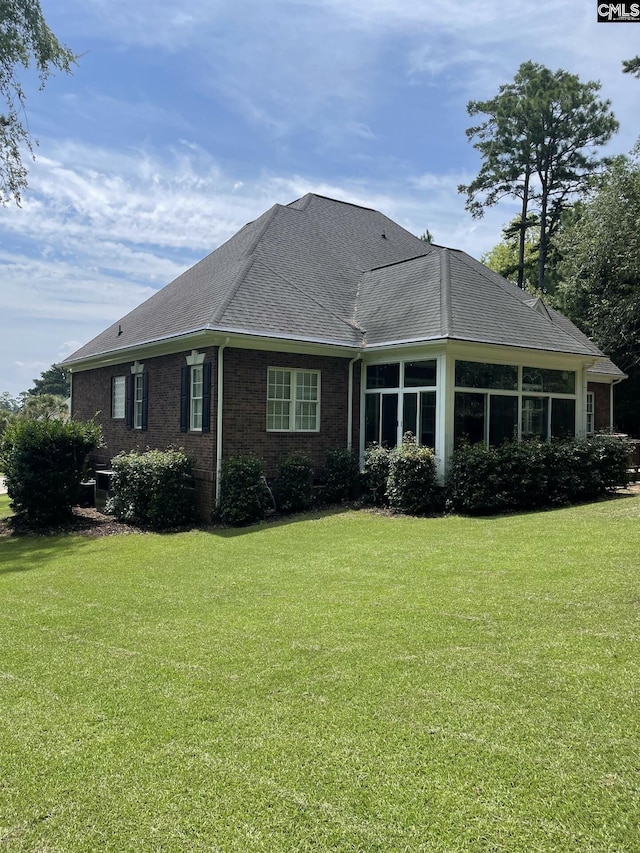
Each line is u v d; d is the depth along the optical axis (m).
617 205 24.28
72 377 21.91
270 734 3.66
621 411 26.23
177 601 6.87
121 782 3.24
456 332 12.24
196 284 16.91
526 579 6.87
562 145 33.56
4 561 9.96
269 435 13.30
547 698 3.95
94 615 6.47
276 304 13.98
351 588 6.96
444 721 3.71
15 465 13.20
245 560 8.88
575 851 2.59
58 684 4.59
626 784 3.02
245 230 18.95
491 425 13.21
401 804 2.95
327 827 2.81
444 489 12.33
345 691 4.20
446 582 6.96
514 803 2.92
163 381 14.91
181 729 3.78
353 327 14.71
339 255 17.91
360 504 13.39
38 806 3.07
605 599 5.97
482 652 4.79
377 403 14.26
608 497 13.56
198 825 2.86
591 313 25.22
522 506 12.37
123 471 13.31
